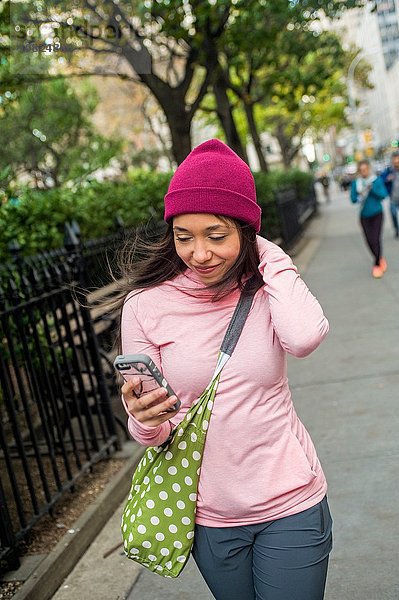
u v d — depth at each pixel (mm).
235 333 2168
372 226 11531
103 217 9805
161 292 2264
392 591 3363
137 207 11000
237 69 17250
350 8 14641
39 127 24047
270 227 15727
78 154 26000
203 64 13500
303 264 15000
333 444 5199
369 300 9969
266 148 28188
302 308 2102
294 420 2268
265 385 2172
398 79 81688
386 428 5328
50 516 4395
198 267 2170
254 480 2176
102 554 4098
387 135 101812
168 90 13266
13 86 11109
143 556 2242
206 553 2268
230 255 2145
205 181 2082
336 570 3613
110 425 5406
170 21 11125
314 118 40656
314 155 56062
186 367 2201
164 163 44688
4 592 3562
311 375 6957
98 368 5348
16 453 5574
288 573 2170
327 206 40156
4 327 4207
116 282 2346
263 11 13312
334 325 8852
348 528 3998
